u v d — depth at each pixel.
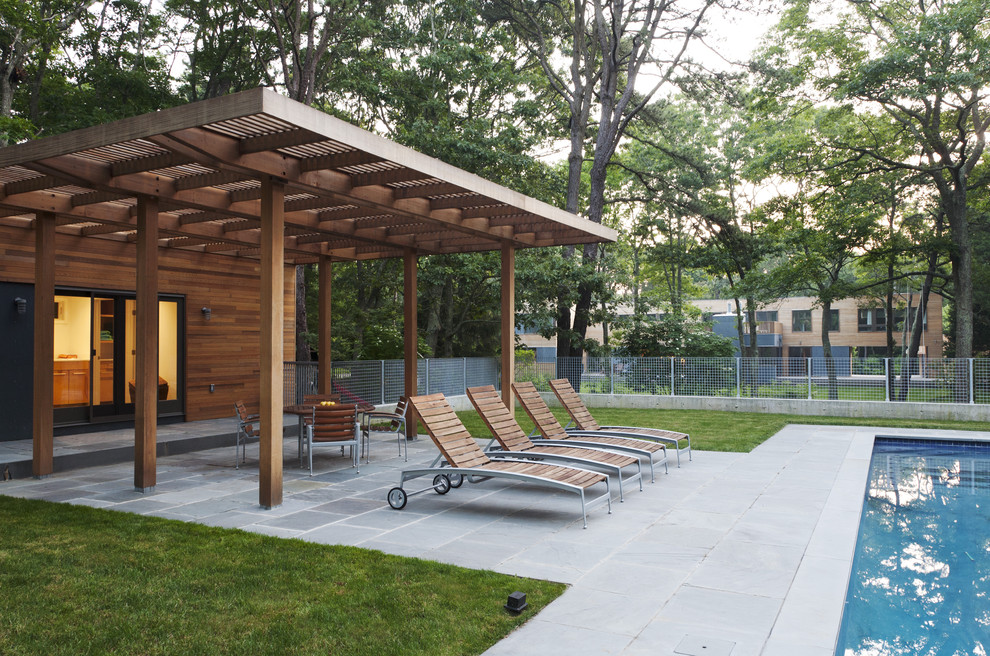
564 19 23.27
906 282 27.66
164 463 9.87
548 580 4.78
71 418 11.54
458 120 25.02
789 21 20.08
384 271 25.62
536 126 25.31
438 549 5.59
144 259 7.81
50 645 3.65
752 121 27.86
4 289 10.41
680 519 6.64
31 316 10.75
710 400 17.77
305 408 9.73
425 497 7.73
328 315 13.31
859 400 16.16
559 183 25.69
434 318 25.17
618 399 18.73
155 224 7.91
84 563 5.05
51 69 19.67
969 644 4.30
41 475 8.64
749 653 3.58
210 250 13.26
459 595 4.40
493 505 7.31
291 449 11.46
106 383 12.10
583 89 23.52
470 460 7.47
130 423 12.47
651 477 8.65
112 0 21.31
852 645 4.30
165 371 13.05
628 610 4.21
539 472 6.88
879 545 6.57
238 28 23.19
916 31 16.66
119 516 6.54
